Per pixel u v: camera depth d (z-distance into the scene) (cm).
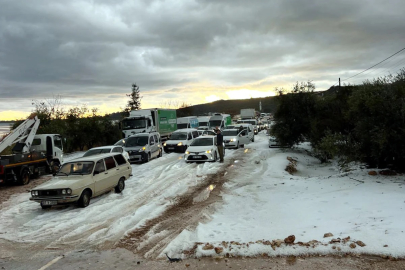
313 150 2028
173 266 488
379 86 1049
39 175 1487
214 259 501
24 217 826
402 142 938
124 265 507
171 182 1232
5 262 538
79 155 2366
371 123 1003
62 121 2681
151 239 624
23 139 1520
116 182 1055
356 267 432
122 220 749
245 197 943
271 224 675
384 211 638
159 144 2103
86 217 797
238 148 2448
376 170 1055
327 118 1867
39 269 503
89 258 542
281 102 2095
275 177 1263
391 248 458
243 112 5003
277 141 2223
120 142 2019
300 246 504
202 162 1756
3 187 1305
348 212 677
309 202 817
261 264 469
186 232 638
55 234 683
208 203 904
